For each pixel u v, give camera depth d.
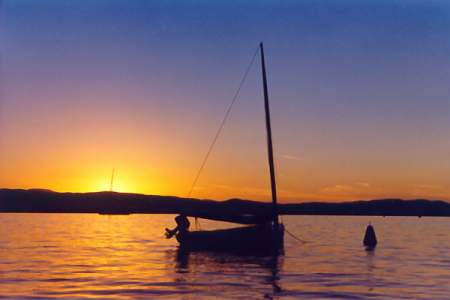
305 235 72.19
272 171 44.91
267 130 46.09
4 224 97.69
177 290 26.12
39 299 23.45
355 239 63.94
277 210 44.19
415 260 39.91
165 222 112.94
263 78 47.00
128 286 27.16
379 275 31.41
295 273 32.34
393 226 105.50
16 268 34.00
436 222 132.75
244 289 26.50
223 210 44.84
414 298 24.14
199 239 44.53
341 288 26.73
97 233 72.56
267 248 43.28
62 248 48.69
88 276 30.59
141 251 46.25
